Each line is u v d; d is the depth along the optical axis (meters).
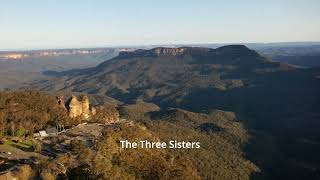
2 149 162.50
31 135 192.50
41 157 155.75
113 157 170.38
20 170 135.25
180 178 180.62
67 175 139.25
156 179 172.12
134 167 170.38
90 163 150.88
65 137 194.38
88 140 191.12
